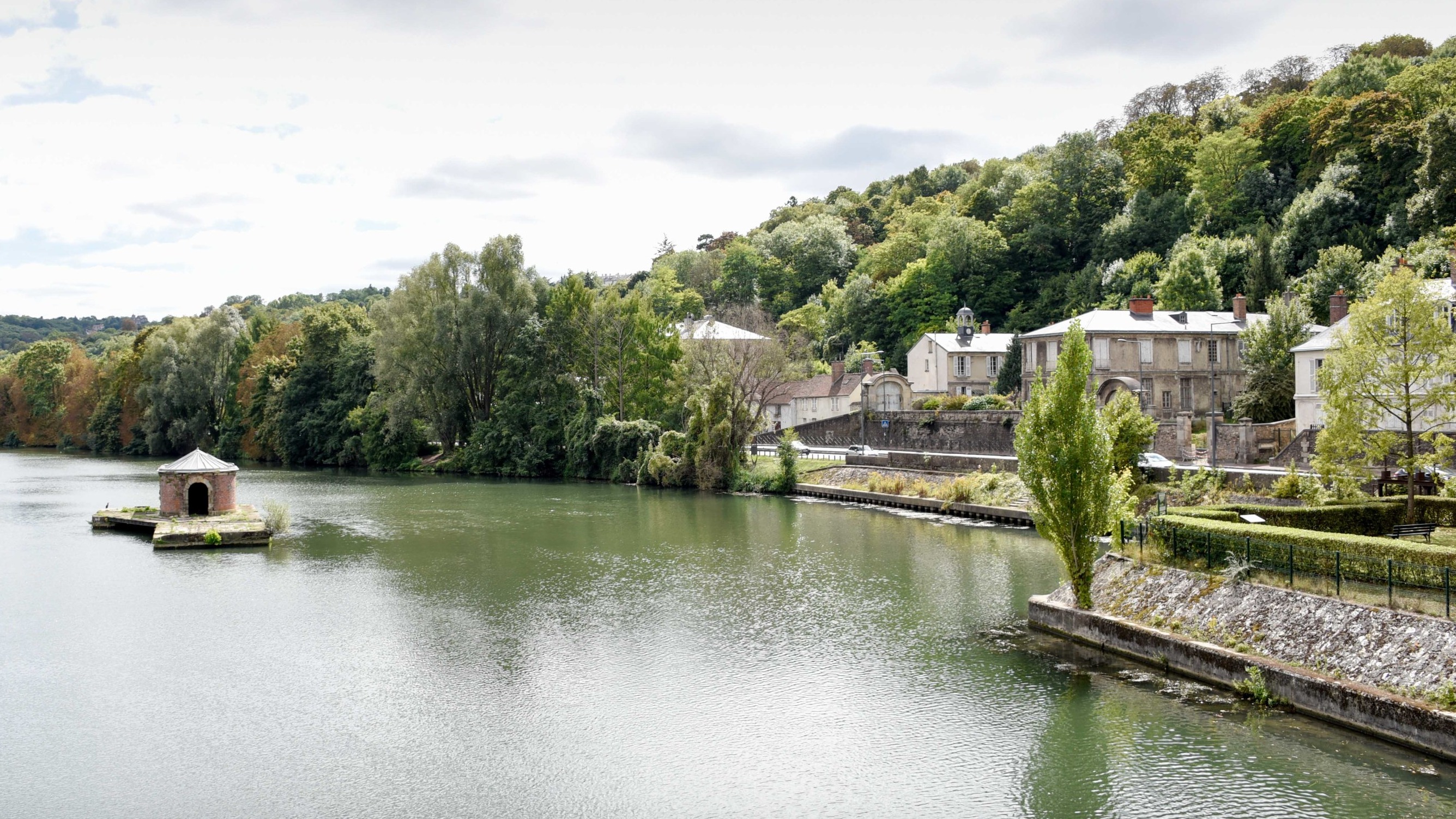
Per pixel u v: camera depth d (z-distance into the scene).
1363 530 34.62
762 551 50.53
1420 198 80.94
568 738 24.73
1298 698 23.91
